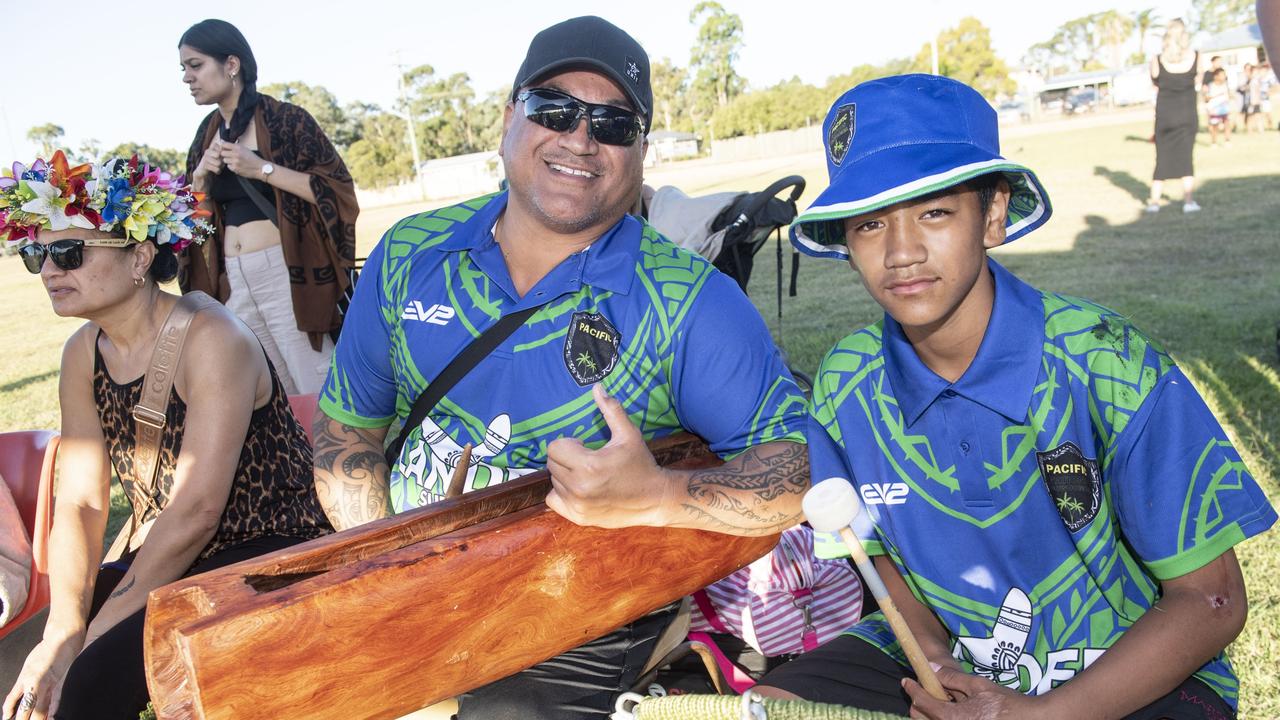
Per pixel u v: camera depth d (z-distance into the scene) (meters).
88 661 2.20
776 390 2.02
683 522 1.80
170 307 2.68
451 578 1.60
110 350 2.70
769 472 1.91
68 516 2.70
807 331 7.88
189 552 2.53
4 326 14.76
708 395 1.99
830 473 1.86
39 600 2.71
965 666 1.81
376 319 2.23
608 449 1.66
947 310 1.61
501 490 1.82
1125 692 1.55
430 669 1.62
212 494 2.54
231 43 4.93
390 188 80.12
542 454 2.05
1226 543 1.55
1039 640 1.71
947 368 1.72
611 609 1.82
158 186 2.64
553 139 1.96
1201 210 12.47
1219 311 6.86
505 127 2.24
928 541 1.76
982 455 1.68
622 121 1.96
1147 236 10.88
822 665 1.84
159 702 1.50
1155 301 7.39
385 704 1.59
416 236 2.22
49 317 15.48
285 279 5.27
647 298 1.99
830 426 1.86
